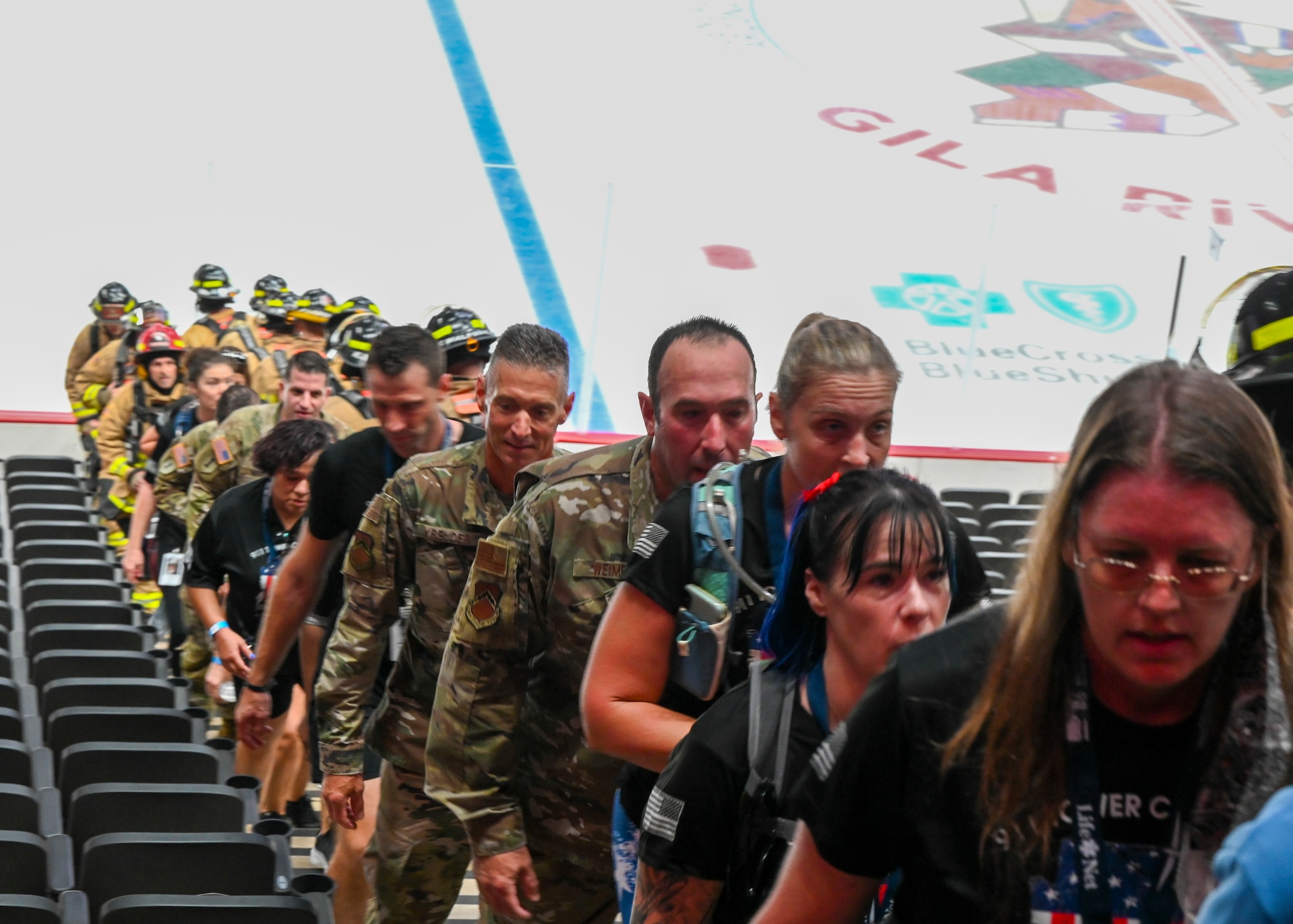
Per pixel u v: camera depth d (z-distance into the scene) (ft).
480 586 8.91
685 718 7.39
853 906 4.49
